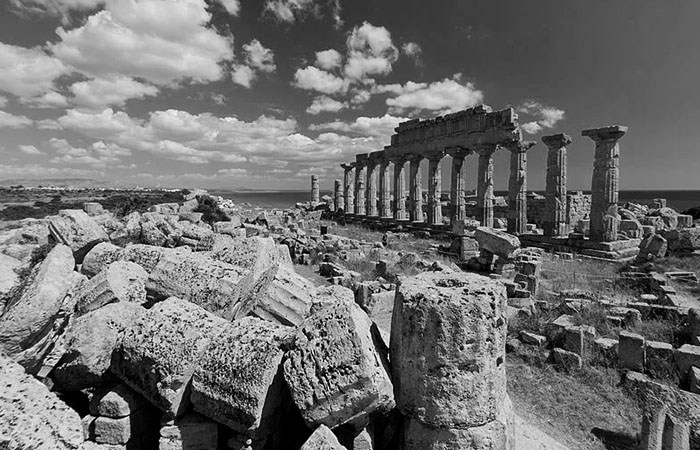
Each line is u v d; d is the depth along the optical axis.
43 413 3.29
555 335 8.97
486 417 4.32
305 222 38.19
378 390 3.91
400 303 4.67
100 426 4.27
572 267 18.00
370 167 43.81
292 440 4.68
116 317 4.87
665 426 5.56
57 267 5.35
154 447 4.62
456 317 4.26
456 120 31.64
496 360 4.50
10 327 4.37
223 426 4.31
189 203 33.56
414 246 24.47
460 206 31.52
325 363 3.97
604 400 7.11
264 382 3.95
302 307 6.18
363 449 4.16
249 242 6.67
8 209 35.50
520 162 26.75
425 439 4.39
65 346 4.72
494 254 17.64
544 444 5.61
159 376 4.22
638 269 16.81
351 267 16.94
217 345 4.30
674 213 34.00
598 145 22.14
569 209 34.09
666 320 9.96
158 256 7.12
